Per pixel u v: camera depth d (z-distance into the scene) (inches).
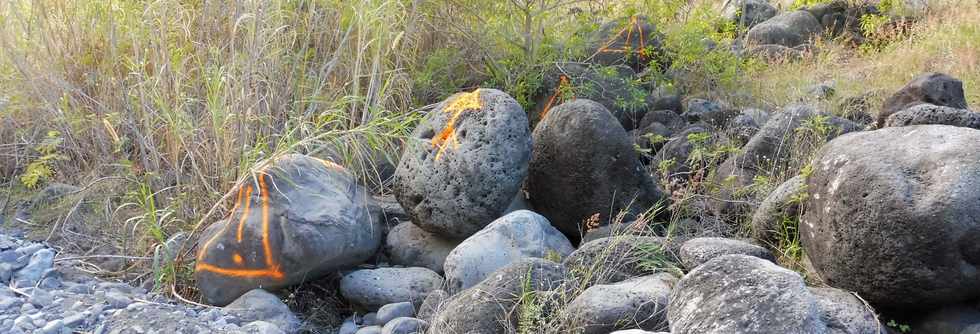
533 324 142.6
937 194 130.6
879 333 131.7
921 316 141.3
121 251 190.9
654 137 227.3
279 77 212.1
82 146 219.9
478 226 183.9
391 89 225.6
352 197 182.2
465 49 261.4
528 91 258.8
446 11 259.3
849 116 245.6
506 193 183.6
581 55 278.8
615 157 192.2
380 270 177.0
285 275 170.1
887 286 135.7
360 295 172.4
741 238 183.0
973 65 304.7
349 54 231.3
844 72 319.9
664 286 145.9
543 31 265.4
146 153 212.5
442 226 184.7
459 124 187.3
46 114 224.5
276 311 165.5
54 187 213.8
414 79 250.7
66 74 221.3
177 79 197.8
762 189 191.3
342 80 233.0
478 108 187.0
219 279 170.1
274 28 212.2
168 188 193.0
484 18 262.2
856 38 382.0
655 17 299.0
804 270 160.2
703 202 197.6
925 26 361.7
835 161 148.3
